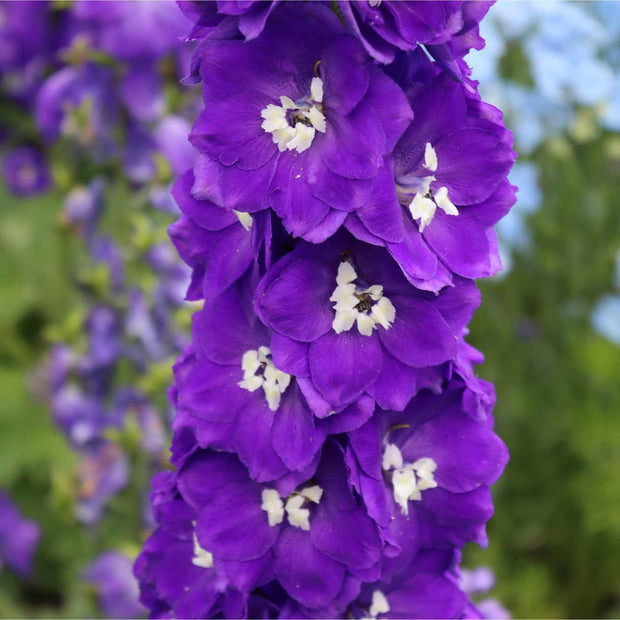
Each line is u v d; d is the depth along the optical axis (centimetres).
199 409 49
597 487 106
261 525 49
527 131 105
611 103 104
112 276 81
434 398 49
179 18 78
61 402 84
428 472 49
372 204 45
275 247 46
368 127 45
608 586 110
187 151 80
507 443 109
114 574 87
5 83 88
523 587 107
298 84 46
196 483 49
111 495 84
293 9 45
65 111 80
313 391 46
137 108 78
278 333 46
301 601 49
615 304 109
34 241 118
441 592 51
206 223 48
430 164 46
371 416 48
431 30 45
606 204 108
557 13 102
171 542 52
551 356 111
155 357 82
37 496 111
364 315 47
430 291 47
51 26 83
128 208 82
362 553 48
